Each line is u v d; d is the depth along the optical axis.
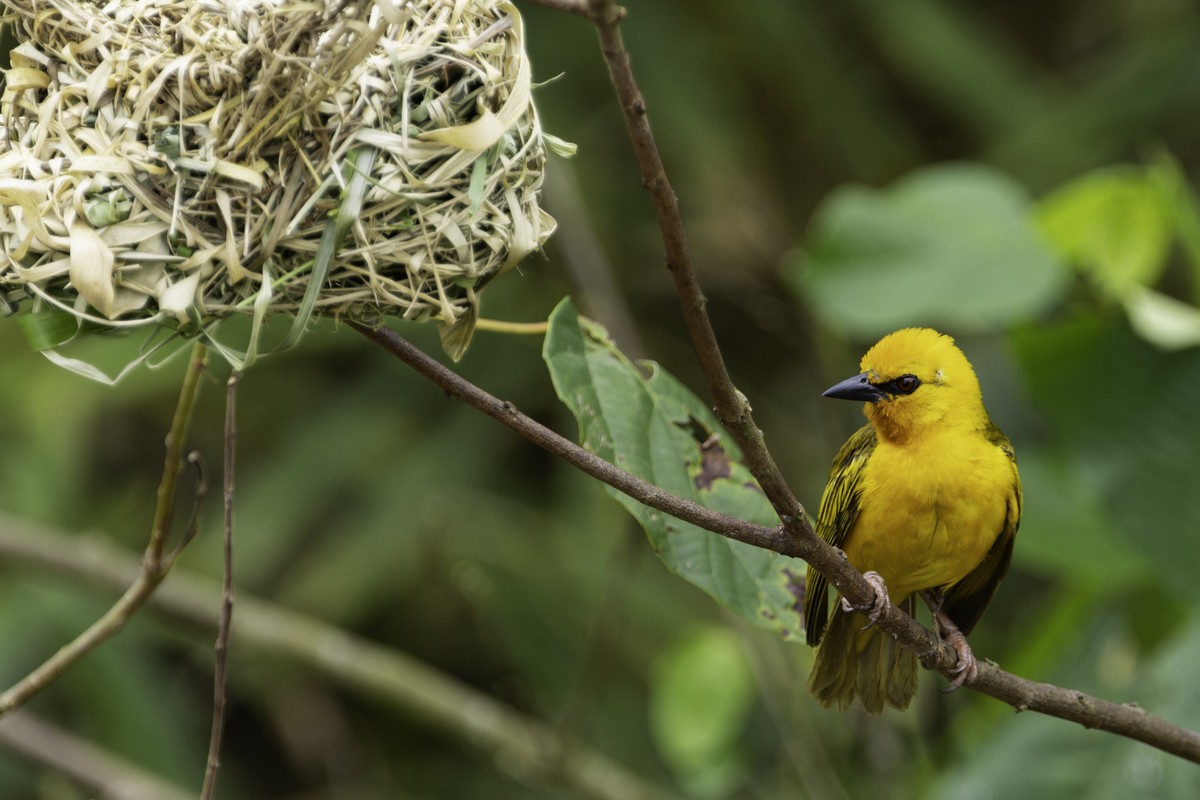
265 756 14.23
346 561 12.73
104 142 5.41
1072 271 10.40
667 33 14.12
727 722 10.26
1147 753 8.93
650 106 13.98
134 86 5.42
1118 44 15.66
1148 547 9.62
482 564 12.10
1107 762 9.00
